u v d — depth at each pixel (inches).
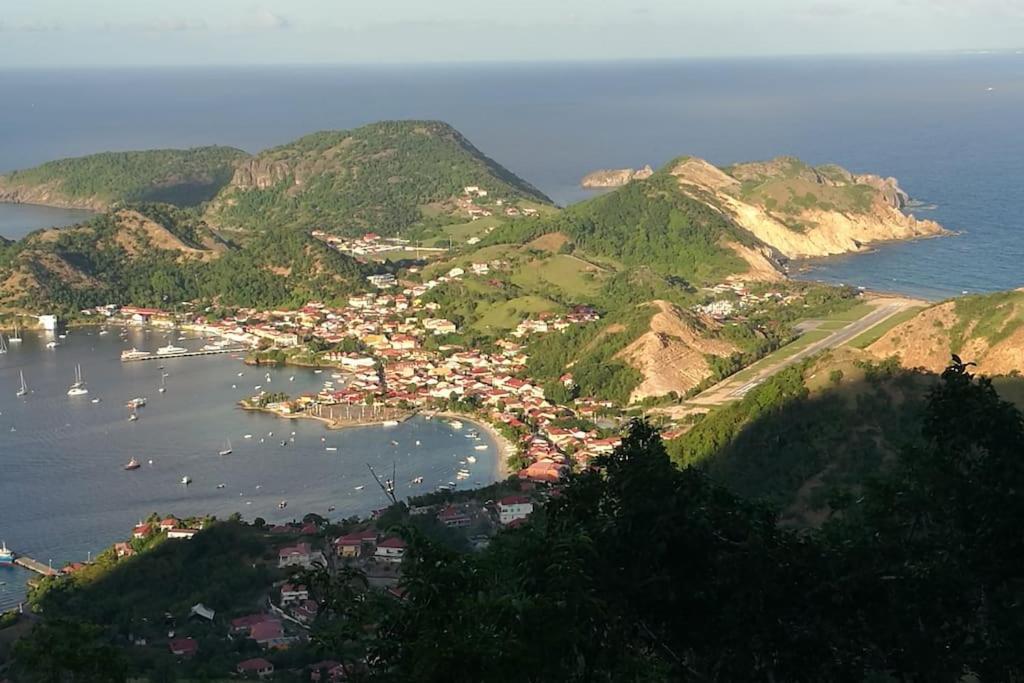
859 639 1231.5
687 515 1187.3
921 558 1295.5
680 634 1218.0
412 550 1085.8
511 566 1111.0
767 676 1219.9
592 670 1060.5
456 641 965.2
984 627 1288.1
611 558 1197.7
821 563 1224.8
